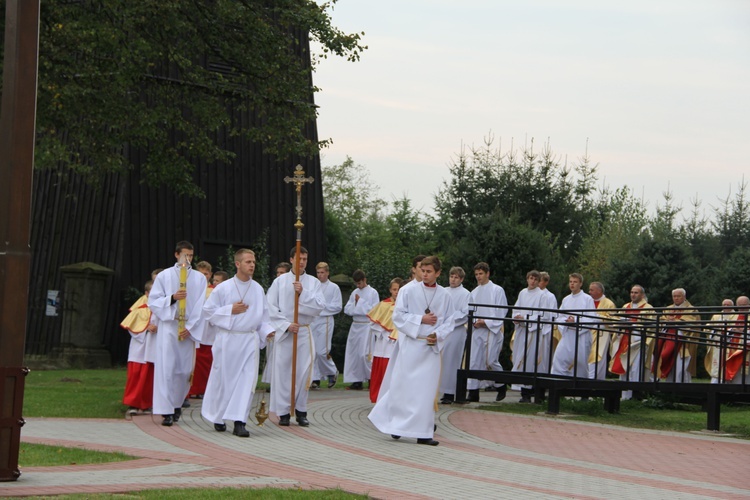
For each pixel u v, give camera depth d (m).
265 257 27.38
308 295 13.27
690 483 9.88
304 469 9.63
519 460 11.04
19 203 8.59
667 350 17.44
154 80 23.81
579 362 19.09
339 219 49.25
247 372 12.22
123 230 25.89
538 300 19.41
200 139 24.09
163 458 9.90
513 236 25.25
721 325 15.79
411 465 10.25
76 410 14.27
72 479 8.35
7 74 8.62
